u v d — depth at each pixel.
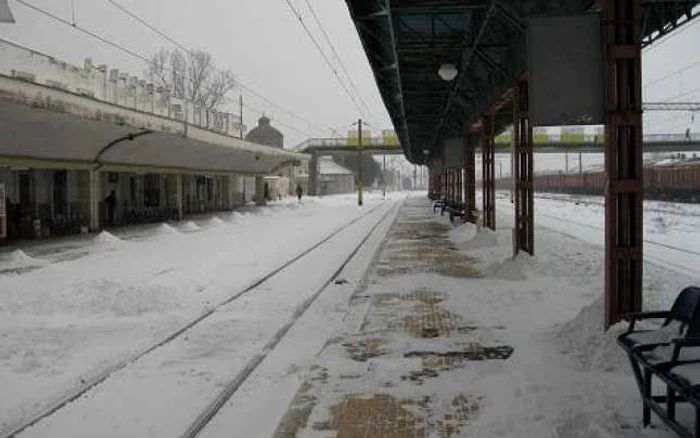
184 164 37.41
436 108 31.38
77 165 27.61
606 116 8.29
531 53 8.48
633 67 8.21
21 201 27.59
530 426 5.45
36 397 6.80
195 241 25.58
